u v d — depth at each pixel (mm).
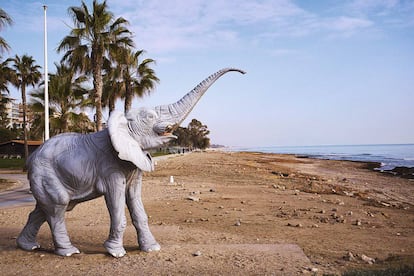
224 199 15383
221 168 36344
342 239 8703
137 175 6730
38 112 29938
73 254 6586
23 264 6156
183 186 20281
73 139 6637
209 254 6676
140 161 6293
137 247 7129
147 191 18062
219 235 8734
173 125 6660
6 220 10688
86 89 30875
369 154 124688
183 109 6688
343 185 25906
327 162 65688
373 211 13586
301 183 24359
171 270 5809
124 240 7844
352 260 6754
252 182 23656
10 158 51125
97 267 5969
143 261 6230
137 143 6461
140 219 6824
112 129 6109
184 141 144000
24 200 15383
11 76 39719
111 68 28062
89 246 7328
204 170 33312
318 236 8984
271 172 33938
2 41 24156
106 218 10930
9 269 5922
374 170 45469
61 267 5996
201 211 12484
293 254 6723
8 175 28672
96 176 6426
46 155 6504
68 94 29625
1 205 13992
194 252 6777
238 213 12141
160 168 35812
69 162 6395
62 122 29062
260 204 14164
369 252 7527
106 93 32031
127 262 6191
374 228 10250
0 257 6508
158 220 10891
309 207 13633
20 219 10852
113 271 5781
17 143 53469
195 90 6758
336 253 7359
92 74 25906
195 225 10109
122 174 6469
